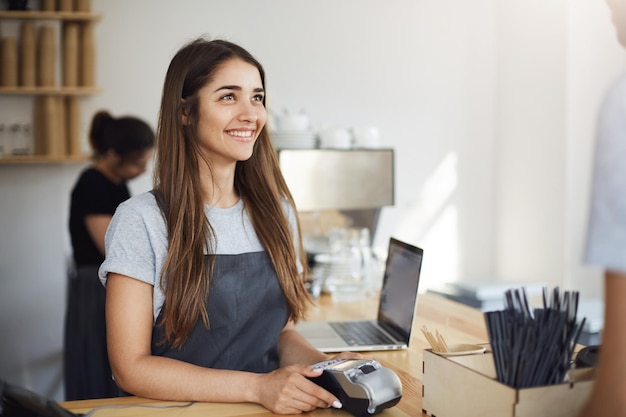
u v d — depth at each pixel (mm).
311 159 3744
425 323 2369
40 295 4141
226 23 4340
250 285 1733
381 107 4641
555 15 4230
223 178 1767
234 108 1694
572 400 1267
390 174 3879
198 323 1671
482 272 4867
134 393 1581
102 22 4137
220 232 1734
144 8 4191
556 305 1289
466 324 2352
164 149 1712
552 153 4305
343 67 4559
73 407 1529
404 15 4645
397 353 2029
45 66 3926
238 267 1725
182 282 1630
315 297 2930
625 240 888
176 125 1706
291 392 1475
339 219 3982
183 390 1540
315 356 1772
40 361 4164
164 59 4230
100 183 3467
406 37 4656
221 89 1689
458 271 4844
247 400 1525
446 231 4812
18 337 4121
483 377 1310
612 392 891
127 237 1633
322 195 3777
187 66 1700
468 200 4844
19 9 3898
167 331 1633
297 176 3727
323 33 4508
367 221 4035
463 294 3500
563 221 4215
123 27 4168
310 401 1476
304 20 4469
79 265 3443
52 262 4145
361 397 1445
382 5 4602
